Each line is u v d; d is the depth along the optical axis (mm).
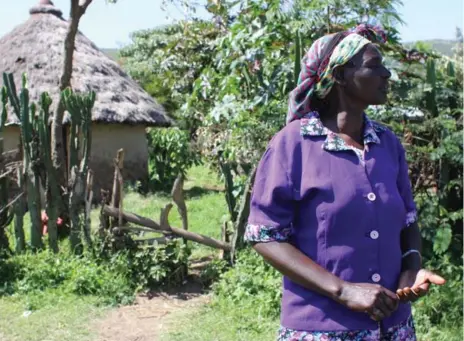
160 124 12695
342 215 1963
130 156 12539
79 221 6676
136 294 5910
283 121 5941
